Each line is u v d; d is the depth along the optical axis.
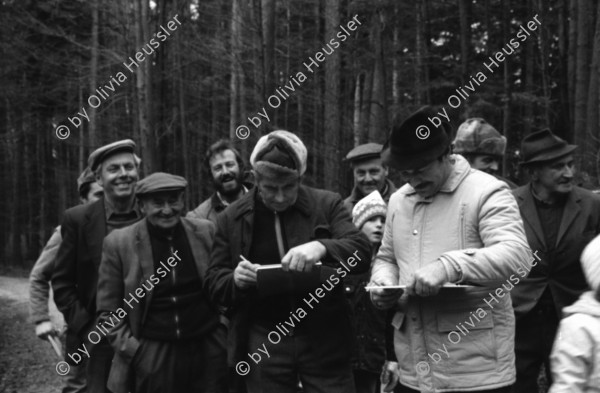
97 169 4.84
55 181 31.95
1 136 27.09
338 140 12.23
